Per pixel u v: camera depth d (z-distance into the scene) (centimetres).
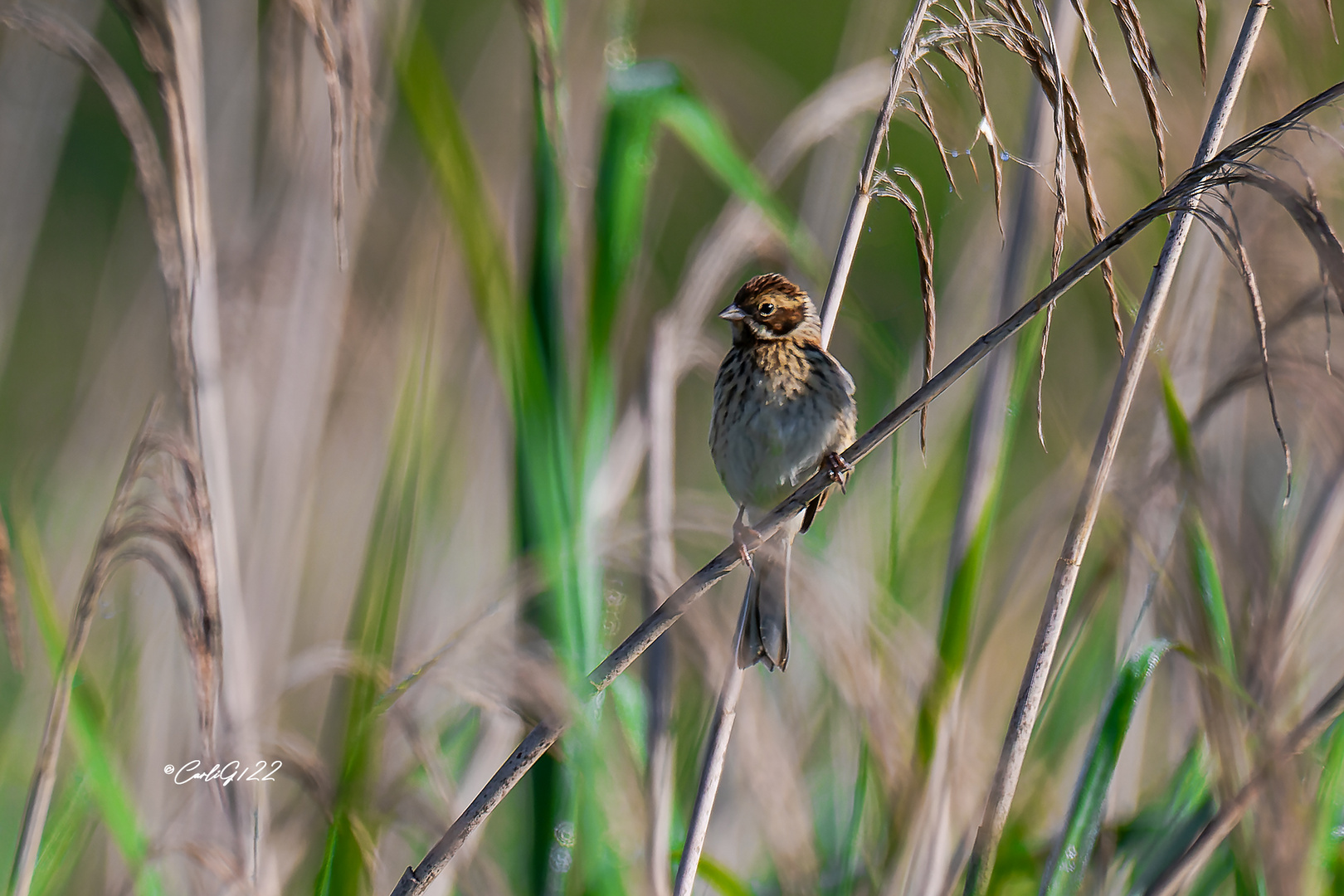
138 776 891
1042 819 842
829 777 908
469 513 1005
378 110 878
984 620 959
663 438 840
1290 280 871
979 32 616
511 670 639
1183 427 700
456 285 1020
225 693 785
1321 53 915
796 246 875
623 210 768
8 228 1148
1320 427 777
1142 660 665
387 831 795
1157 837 732
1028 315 590
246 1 1098
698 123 793
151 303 1134
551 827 745
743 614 703
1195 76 1059
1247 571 694
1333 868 687
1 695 970
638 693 827
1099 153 997
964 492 779
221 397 798
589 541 738
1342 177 898
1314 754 714
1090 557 906
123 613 991
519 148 1026
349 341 1071
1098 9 1123
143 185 719
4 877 845
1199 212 555
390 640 762
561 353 739
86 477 1095
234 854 698
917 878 743
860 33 1102
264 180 1015
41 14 679
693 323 892
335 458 1052
